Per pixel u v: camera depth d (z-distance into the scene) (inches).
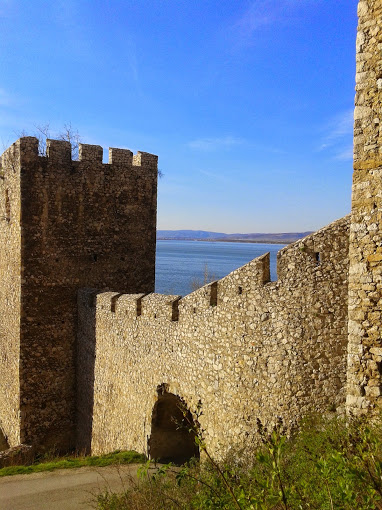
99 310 748.0
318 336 395.5
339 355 388.5
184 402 544.4
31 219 797.9
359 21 309.4
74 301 834.2
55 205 813.9
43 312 812.0
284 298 415.5
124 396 671.1
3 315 907.4
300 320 404.2
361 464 207.6
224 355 480.7
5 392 888.9
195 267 4205.2
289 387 407.8
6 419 878.4
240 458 398.3
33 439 807.1
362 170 306.2
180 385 551.5
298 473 281.0
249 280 449.7
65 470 572.1
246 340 451.5
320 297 395.5
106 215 854.5
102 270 853.8
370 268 302.0
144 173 884.6
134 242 880.3
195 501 301.9
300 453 325.1
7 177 858.8
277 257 421.7
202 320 517.3
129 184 872.3
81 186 831.7
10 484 527.2
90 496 483.2
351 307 310.2
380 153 298.8
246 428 446.0
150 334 613.0
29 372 805.9
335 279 390.6
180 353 553.3
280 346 417.4
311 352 398.0
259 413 433.1
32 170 795.4
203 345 514.3
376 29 301.6
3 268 903.1
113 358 703.7
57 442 825.5
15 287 823.1
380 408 295.3
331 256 392.8
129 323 663.1
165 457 611.2
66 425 834.2
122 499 403.5
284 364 413.1
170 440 615.5
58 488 511.5
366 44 305.9
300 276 405.4
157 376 595.2
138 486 418.6
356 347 307.3
